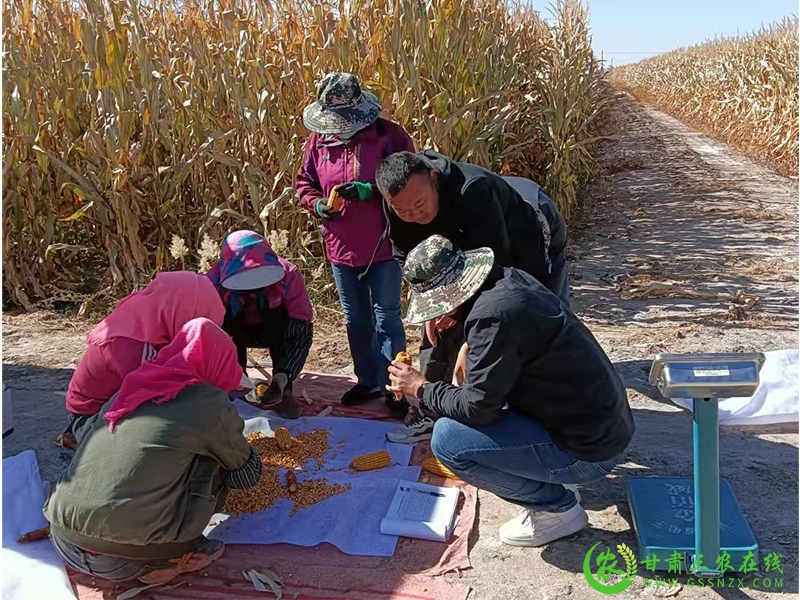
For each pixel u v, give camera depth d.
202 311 3.27
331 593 2.80
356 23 6.79
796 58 14.32
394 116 6.48
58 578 2.88
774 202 10.84
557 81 9.33
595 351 2.75
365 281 4.14
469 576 2.90
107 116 6.50
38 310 6.57
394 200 3.06
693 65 26.23
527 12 10.70
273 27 7.20
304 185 4.17
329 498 3.41
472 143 7.08
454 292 2.72
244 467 2.95
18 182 6.51
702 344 5.31
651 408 4.39
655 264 7.68
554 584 2.84
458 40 7.16
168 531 2.71
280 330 4.14
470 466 2.94
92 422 2.88
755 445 3.88
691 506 3.15
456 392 2.84
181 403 2.72
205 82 7.08
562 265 3.79
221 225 6.82
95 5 6.59
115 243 6.53
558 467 2.88
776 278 7.00
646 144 18.67
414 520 3.18
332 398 4.54
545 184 9.66
